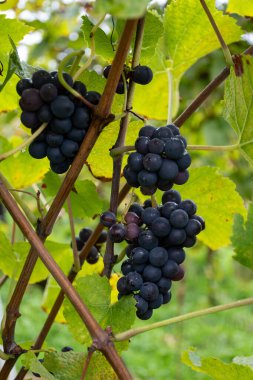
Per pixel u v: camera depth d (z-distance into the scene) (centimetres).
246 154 97
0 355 92
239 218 105
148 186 88
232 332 466
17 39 107
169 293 93
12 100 113
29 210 94
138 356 411
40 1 145
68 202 103
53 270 84
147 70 93
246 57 95
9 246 111
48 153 89
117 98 101
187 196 117
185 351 98
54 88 86
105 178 107
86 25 98
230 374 94
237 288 550
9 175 125
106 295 92
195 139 276
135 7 71
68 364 92
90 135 88
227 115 98
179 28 116
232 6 113
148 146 88
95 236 107
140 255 90
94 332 83
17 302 91
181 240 90
